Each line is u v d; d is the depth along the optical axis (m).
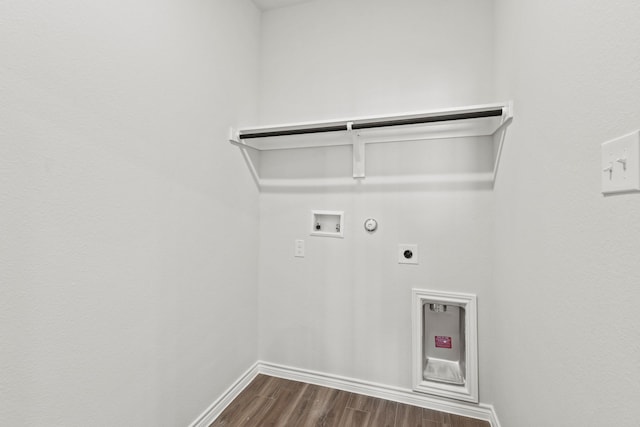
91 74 1.02
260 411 1.76
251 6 2.05
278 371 2.13
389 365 1.90
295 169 2.10
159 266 1.33
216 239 1.71
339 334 2.00
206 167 1.62
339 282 2.00
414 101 1.83
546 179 0.95
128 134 1.16
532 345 1.06
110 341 1.11
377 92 1.91
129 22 1.16
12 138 0.82
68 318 0.97
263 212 2.16
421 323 1.83
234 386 1.88
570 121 0.79
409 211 1.85
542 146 0.98
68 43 0.95
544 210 0.96
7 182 0.81
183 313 1.47
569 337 0.79
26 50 0.84
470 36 1.73
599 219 0.66
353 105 1.96
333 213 2.00
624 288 0.57
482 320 1.71
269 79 2.15
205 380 1.63
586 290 0.71
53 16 0.91
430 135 1.77
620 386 0.58
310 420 1.69
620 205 0.58
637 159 0.52
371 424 1.66
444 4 1.78
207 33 1.62
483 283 1.71
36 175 0.87
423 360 1.87
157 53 1.29
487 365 1.70
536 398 1.02
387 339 1.90
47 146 0.90
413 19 1.84
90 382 1.04
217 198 1.72
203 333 1.61
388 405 1.82
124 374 1.17
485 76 1.70
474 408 1.71
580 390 0.74
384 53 1.90
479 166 1.72
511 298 1.33
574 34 0.77
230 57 1.82
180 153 1.44
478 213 1.72
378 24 1.91
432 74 1.80
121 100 1.13
